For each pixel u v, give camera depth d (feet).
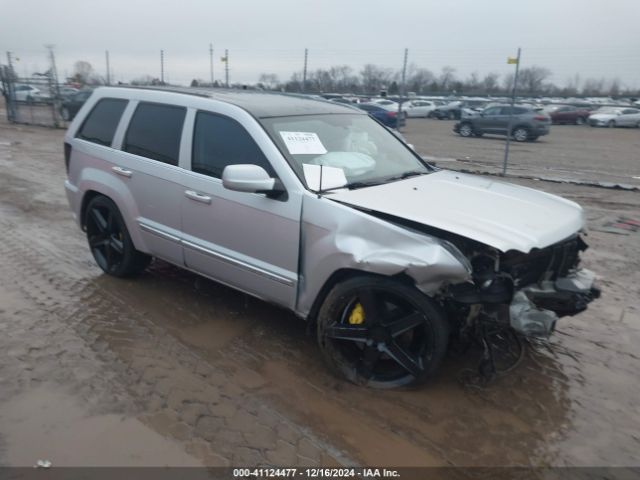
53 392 11.17
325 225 11.43
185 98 14.70
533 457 9.82
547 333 10.62
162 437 9.96
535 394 11.68
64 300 15.49
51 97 71.46
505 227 10.72
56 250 19.80
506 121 77.36
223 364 12.45
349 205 11.43
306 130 13.64
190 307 15.30
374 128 15.99
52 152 47.14
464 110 116.78
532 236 10.59
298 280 12.11
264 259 12.71
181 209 14.24
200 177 13.70
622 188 35.40
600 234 24.22
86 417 10.43
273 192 12.09
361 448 9.88
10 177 34.42
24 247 20.03
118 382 11.59
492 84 171.01
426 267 10.12
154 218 15.12
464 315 10.77
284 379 11.93
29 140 56.24
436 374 12.23
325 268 11.45
